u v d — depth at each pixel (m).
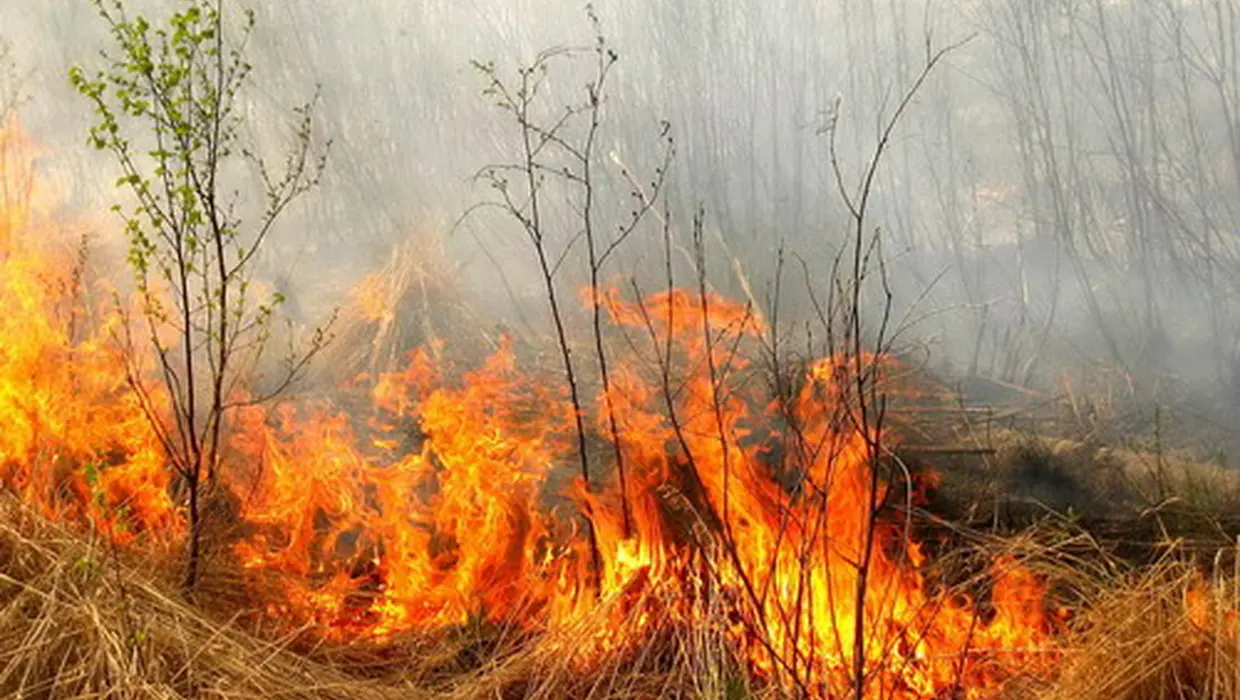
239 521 4.83
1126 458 5.24
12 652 3.53
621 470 4.55
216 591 4.29
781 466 4.72
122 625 3.62
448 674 4.16
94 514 4.27
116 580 3.79
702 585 4.11
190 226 4.37
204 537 4.39
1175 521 4.79
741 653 3.87
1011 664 3.91
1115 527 4.82
